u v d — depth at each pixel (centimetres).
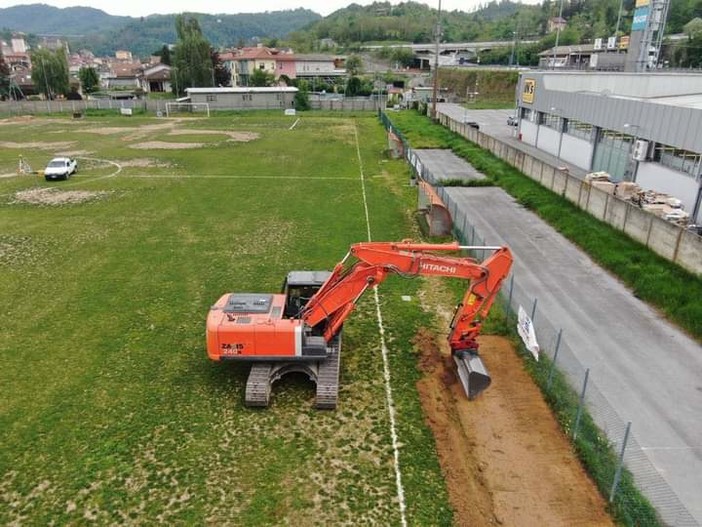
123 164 4472
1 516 1102
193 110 8750
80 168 4328
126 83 15750
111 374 1574
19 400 1459
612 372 1596
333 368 1456
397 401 1467
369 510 1117
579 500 1155
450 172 4206
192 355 1672
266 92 8781
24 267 2341
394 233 2762
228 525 1079
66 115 8394
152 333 1797
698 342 1767
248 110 8744
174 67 11038
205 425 1367
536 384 1553
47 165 4341
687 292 1972
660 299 1992
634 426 1369
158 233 2766
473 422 1405
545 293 2102
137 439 1316
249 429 1353
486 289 1495
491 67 12406
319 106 8900
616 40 8162
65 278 2225
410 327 1850
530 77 5166
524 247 2584
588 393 1487
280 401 1462
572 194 3095
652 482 1190
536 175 3625
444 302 2033
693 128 2702
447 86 12738
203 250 2530
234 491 1163
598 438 1304
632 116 3316
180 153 4969
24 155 4934
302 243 2619
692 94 4062
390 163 4497
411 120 7044
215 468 1227
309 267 2338
